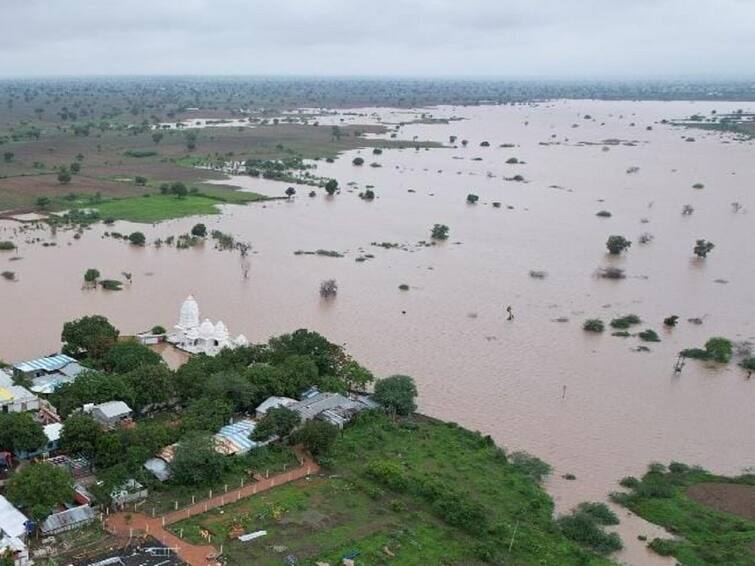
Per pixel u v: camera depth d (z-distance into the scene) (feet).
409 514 259.39
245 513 253.03
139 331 422.41
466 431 326.24
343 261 597.52
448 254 636.48
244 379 326.85
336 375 364.17
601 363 418.72
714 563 243.19
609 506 279.28
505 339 448.65
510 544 244.63
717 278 586.45
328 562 228.43
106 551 225.97
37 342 400.47
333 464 288.92
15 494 236.22
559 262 622.54
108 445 271.49
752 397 383.04
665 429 344.49
